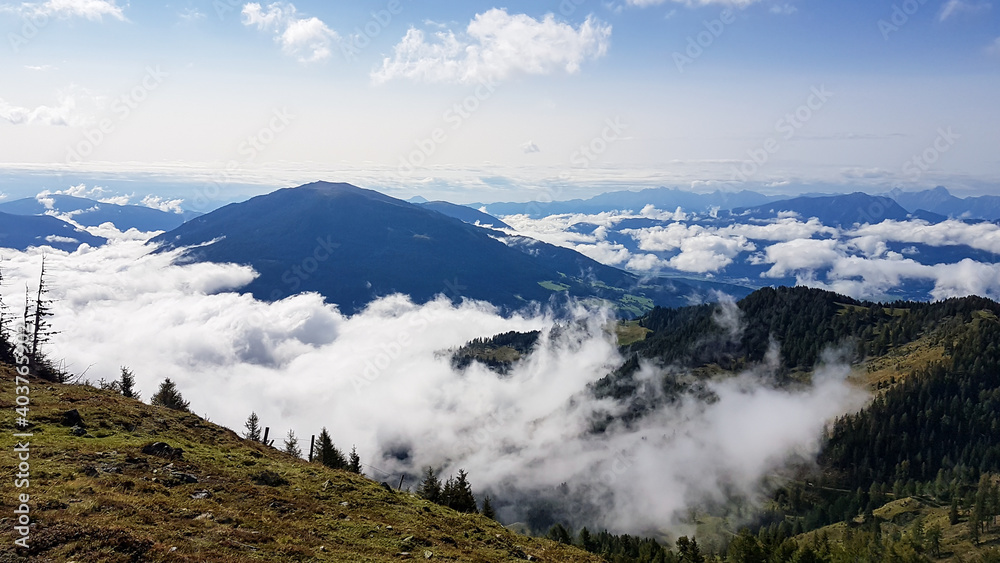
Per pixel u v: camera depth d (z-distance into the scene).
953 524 153.00
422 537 33.28
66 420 43.03
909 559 121.94
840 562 122.94
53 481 28.62
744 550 120.62
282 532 28.55
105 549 20.52
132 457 36.12
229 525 27.59
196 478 35.44
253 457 46.84
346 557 26.78
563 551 43.06
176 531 24.92
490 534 40.31
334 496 39.62
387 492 44.91
